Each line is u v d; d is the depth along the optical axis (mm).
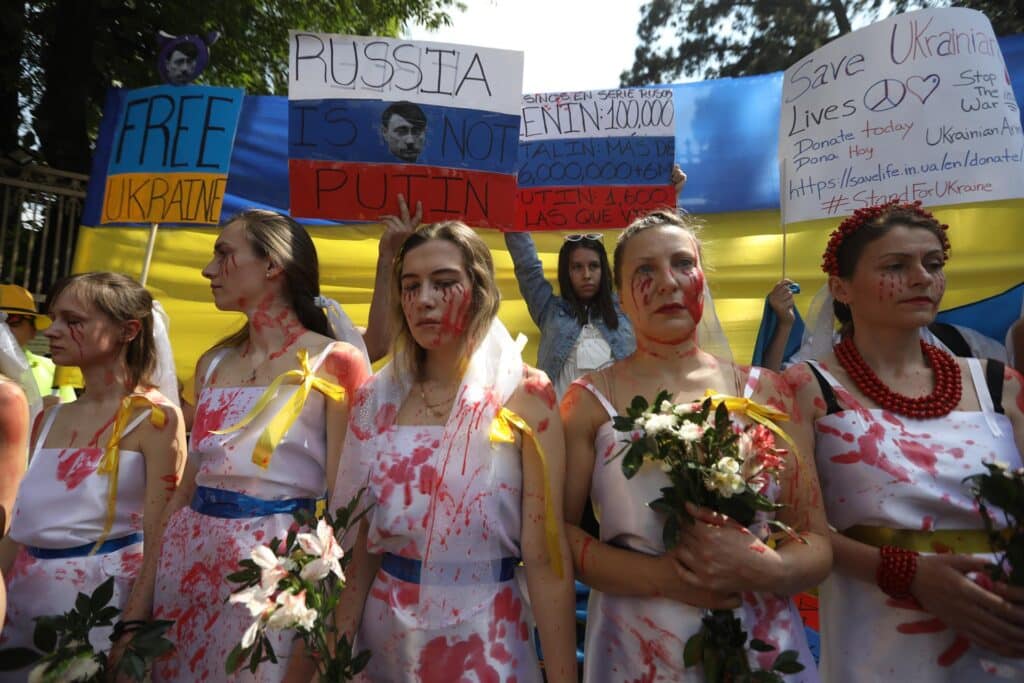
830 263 2432
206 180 4199
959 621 2000
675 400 2160
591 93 4531
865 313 2312
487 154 3850
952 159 3352
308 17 11133
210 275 2562
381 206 3811
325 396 2436
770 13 15383
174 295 5738
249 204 5789
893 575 2047
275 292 2557
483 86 3889
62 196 8297
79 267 5789
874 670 2107
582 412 2242
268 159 5824
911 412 2197
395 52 3893
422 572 2078
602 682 2117
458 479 2105
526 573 2154
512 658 2094
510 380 2225
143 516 2656
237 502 2320
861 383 2264
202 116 4281
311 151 3834
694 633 1982
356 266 5738
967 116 3363
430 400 2279
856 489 2164
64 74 9477
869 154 3465
